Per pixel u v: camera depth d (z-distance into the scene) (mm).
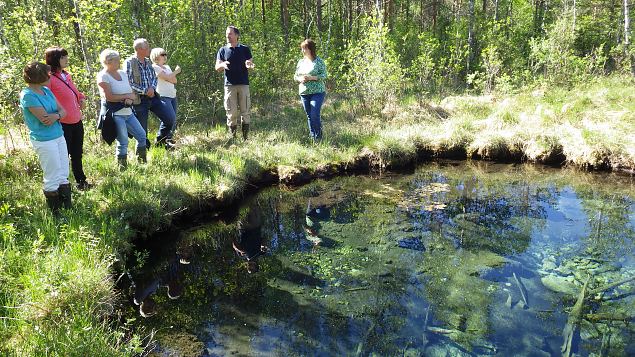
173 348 3350
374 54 10328
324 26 17141
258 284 4332
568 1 19266
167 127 6953
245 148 7547
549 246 4922
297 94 12023
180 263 4820
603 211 5902
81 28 7082
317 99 7828
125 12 9328
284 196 6715
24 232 4148
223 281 4414
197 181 6008
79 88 7082
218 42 10297
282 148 7750
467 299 3945
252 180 6973
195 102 10039
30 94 4160
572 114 9133
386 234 5312
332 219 5828
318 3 15539
